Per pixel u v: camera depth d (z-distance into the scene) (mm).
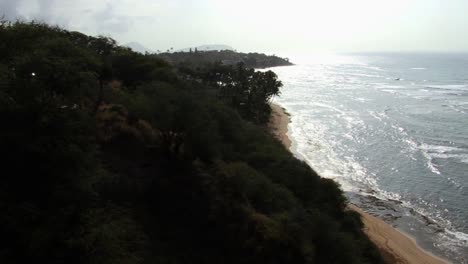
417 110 97000
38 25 31516
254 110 78750
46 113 18250
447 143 67188
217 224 21609
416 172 53719
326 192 34125
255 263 19922
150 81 41312
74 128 19438
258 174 28703
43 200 16250
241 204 23109
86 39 52812
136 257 16984
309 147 65875
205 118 29375
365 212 41594
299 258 20672
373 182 50469
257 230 21266
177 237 19969
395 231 37500
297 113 96500
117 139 26047
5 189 15750
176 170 25219
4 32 26719
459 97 120125
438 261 32656
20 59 20781
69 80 20953
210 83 98125
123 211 19609
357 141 69500
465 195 46094
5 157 16609
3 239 14281
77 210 16516
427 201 44812
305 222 24328
